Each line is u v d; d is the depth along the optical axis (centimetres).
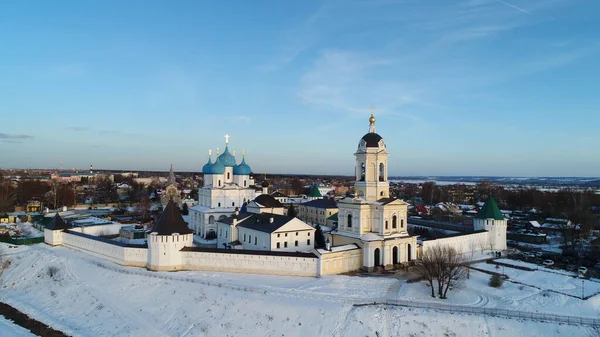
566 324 6525
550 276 9175
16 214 18275
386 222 9875
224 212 14150
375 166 10306
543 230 15925
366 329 6494
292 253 9156
